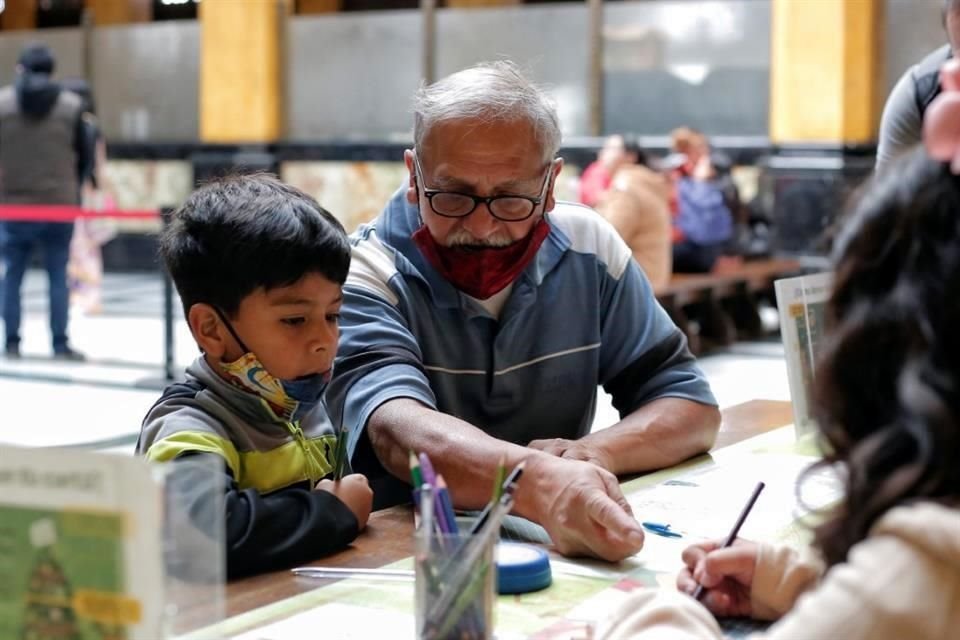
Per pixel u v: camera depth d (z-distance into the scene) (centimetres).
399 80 1224
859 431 112
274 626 153
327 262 189
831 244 119
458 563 135
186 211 193
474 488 199
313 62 1252
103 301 1148
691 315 909
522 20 1171
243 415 194
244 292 187
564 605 162
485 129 223
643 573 177
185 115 1317
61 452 113
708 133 1109
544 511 188
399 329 237
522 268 240
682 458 247
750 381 727
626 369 262
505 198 228
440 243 236
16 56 1391
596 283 257
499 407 250
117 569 111
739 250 952
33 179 839
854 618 100
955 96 111
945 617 99
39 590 114
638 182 784
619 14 1135
